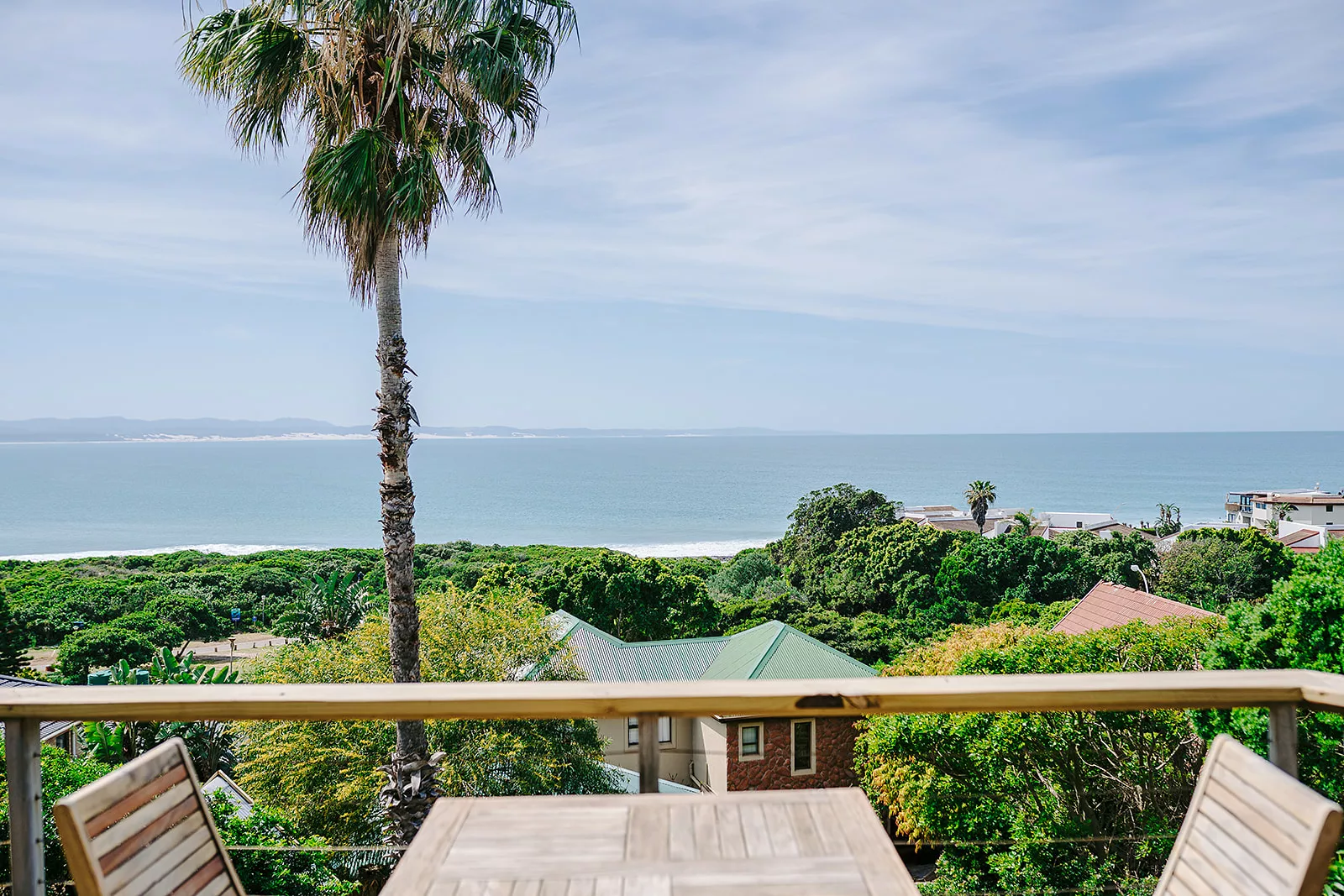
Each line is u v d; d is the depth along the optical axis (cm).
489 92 910
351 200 876
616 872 146
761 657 2053
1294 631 586
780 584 5075
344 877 909
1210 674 197
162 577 5153
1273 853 135
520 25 972
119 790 148
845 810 169
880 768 1288
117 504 14738
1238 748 155
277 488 17562
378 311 950
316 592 4025
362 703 190
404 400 963
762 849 154
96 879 136
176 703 189
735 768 1711
